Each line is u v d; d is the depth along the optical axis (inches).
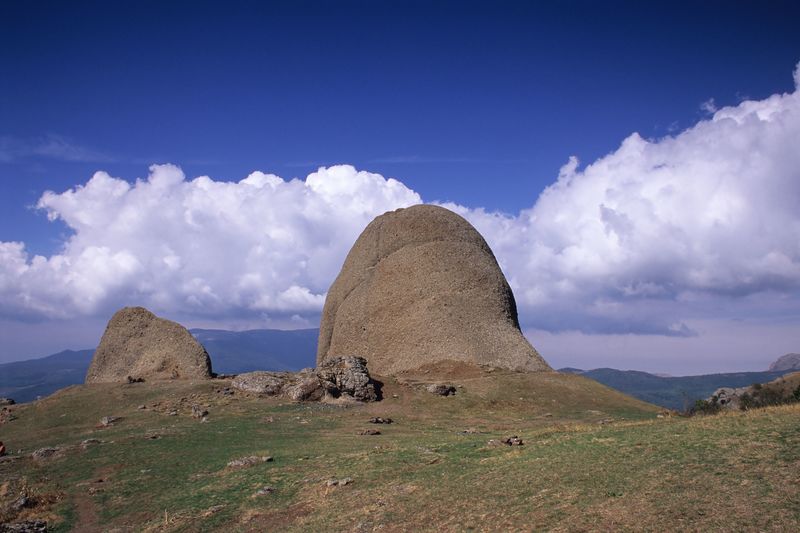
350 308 3366.1
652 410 2278.5
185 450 1508.4
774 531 599.5
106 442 1622.8
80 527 1055.0
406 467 1117.7
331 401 2224.4
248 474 1234.0
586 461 924.0
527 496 824.3
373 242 3570.4
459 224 3528.5
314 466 1243.8
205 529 960.9
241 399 2234.3
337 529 858.8
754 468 753.6
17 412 2198.6
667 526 654.5
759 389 2036.2
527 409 2239.2
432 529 788.6
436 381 2618.1
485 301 3181.6
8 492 1232.2
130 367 2859.3
